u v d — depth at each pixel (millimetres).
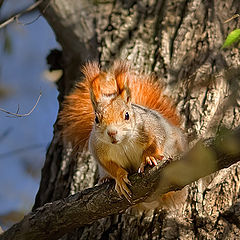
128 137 8414
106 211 8211
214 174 9312
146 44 11305
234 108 9852
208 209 8984
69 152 10781
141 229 9242
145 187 7770
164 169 7340
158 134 8688
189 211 9094
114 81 8805
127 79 8688
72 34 11812
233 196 9008
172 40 11164
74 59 12055
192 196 9172
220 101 10031
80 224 8531
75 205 8266
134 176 7961
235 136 6422
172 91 10500
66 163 10719
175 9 11531
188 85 10453
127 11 11805
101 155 8695
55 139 11289
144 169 8031
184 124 9969
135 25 11594
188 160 6984
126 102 8547
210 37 10898
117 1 12055
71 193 10180
